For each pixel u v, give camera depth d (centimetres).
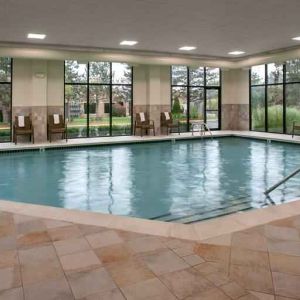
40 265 259
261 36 940
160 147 1105
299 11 698
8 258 270
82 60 1095
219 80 1495
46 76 1144
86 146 1101
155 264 259
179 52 1205
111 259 268
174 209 496
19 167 786
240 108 1495
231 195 563
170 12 696
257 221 345
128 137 1251
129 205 515
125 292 222
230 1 629
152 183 641
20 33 877
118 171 745
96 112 1271
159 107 1338
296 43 1046
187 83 1425
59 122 1157
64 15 712
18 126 1098
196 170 753
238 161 856
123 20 756
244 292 222
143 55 1172
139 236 311
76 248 287
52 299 215
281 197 549
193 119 1455
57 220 353
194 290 224
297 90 1280
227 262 262
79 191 589
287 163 824
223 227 331
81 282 235
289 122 1320
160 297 217
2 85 1111
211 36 937
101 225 338
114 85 1291
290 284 230
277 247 286
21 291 224
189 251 280
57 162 849
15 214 372
